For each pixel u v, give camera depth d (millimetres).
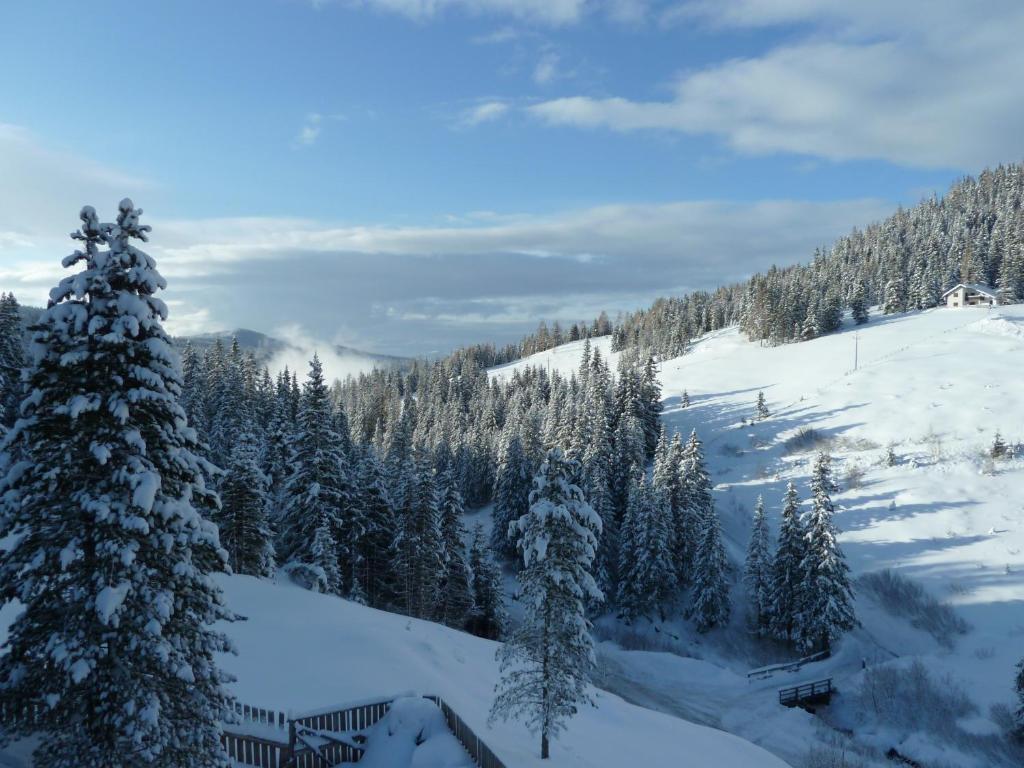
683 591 59750
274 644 23828
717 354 140500
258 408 76500
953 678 40062
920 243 187625
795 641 50344
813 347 123312
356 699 18688
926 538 58000
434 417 129625
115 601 10031
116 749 10289
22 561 10336
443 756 15586
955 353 100000
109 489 10703
